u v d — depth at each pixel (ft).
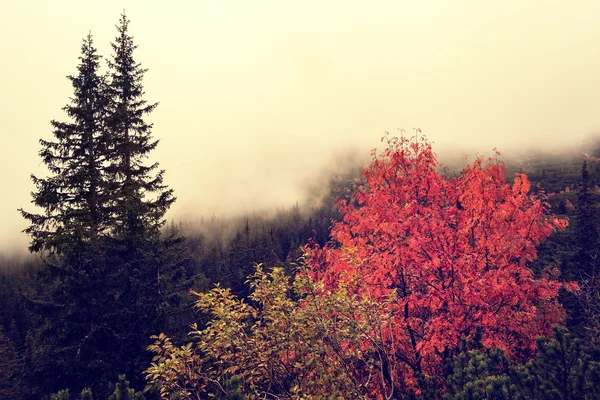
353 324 22.15
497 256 30.27
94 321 42.73
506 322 28.48
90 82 54.03
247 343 22.88
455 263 28.45
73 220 47.70
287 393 22.17
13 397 48.34
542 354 17.17
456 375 18.04
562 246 84.48
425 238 29.32
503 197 30.63
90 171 50.60
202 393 24.67
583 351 16.47
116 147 54.19
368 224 32.17
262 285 25.00
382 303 23.75
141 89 61.62
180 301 50.16
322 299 22.72
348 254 29.68
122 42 61.67
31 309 43.09
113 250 48.37
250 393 21.04
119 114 54.13
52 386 38.93
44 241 45.57
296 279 24.22
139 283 44.91
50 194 47.96
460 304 28.91
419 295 30.76
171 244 54.44
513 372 16.81
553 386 15.88
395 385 26.94
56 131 50.70
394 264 29.66
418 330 31.09
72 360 39.63
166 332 44.75
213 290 24.06
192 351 23.06
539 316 27.76
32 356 40.63
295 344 22.00
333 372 21.50
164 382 20.39
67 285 42.57
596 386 14.89
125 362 41.14
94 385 39.32
